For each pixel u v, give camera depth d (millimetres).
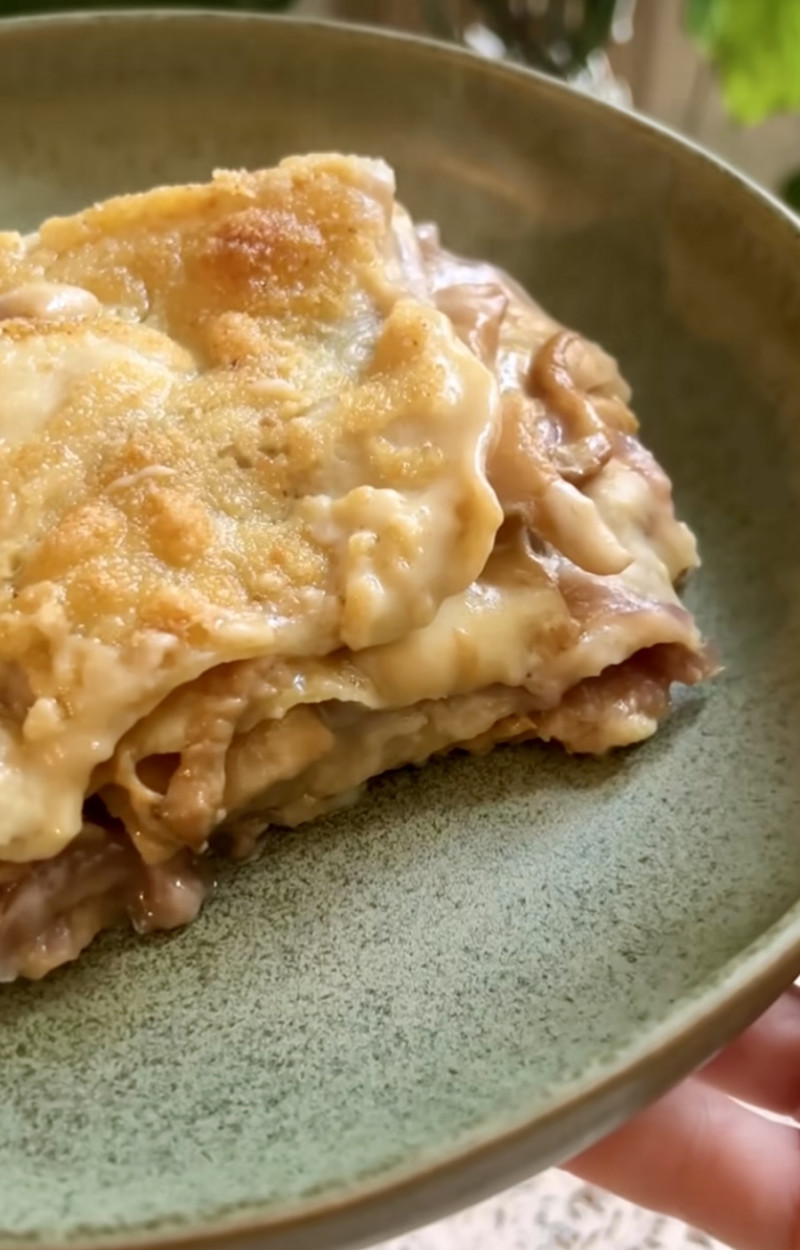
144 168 391
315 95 385
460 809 298
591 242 370
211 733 275
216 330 301
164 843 278
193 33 381
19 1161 257
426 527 281
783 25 473
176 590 273
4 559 277
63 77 383
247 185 316
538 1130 244
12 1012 274
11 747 269
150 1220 238
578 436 317
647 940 278
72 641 269
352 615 277
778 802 293
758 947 258
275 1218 237
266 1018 275
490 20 521
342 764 292
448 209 383
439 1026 272
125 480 281
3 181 386
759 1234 310
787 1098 318
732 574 332
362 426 288
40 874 275
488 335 319
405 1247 334
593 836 295
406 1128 251
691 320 356
